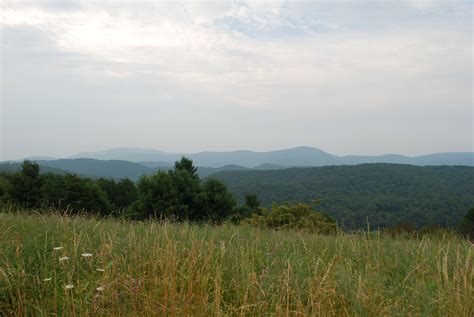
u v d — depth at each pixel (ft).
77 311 10.25
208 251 14.78
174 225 24.26
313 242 19.72
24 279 10.90
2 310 10.12
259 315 10.30
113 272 11.97
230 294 11.94
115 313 10.19
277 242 19.22
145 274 12.71
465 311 10.09
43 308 10.12
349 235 22.21
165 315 9.77
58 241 15.02
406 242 21.43
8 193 72.74
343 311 10.71
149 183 72.64
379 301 11.19
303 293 11.41
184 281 11.61
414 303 11.18
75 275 12.34
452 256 15.94
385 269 14.92
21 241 14.78
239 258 14.52
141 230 20.88
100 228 18.94
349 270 13.28
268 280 12.16
